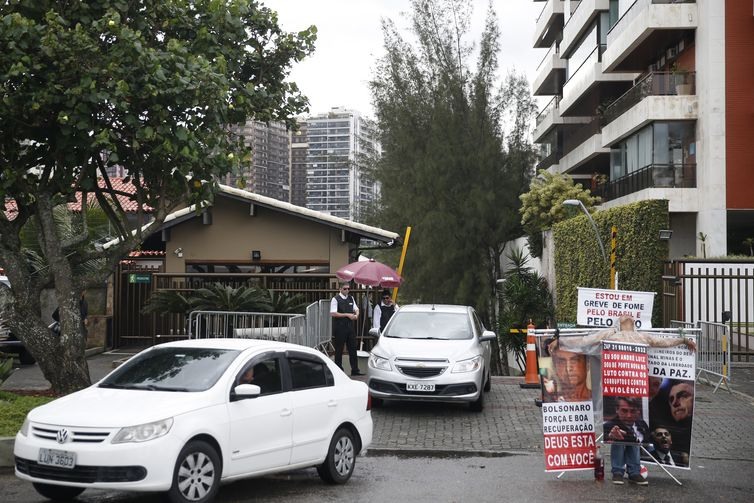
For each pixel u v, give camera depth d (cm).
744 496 910
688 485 964
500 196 3900
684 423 971
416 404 1545
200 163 1318
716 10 3178
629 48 3659
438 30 4022
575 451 985
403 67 4100
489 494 905
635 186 3584
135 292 2497
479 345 1502
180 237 2452
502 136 3953
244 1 1448
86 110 1227
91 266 1972
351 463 975
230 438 818
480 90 3906
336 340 1808
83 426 761
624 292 1072
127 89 1208
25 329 1305
